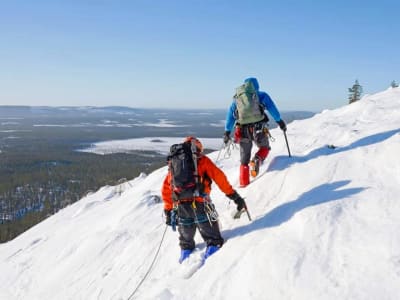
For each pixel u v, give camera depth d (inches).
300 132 334.0
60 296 201.0
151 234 218.2
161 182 360.2
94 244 241.4
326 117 390.6
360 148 203.0
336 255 116.7
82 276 211.5
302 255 121.1
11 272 269.0
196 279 142.5
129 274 187.2
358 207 139.9
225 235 170.7
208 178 170.1
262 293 114.0
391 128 227.8
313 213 141.2
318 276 110.7
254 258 130.2
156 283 162.9
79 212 379.9
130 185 452.8
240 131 218.1
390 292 96.3
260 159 215.0
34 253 289.9
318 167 194.1
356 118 331.3
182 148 168.7
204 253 163.3
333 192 159.8
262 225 159.2
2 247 358.6
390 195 142.7
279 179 201.3
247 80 222.1
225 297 122.6
